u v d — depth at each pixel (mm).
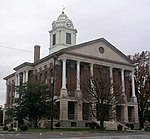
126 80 60344
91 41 54375
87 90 43469
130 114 58406
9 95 74938
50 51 62531
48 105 41969
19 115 41844
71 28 62000
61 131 35219
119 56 58281
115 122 49562
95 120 49125
